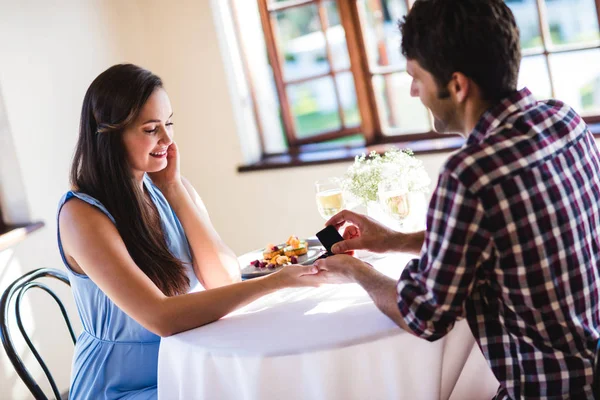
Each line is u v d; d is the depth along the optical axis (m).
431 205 1.23
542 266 1.20
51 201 3.22
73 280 1.85
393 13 3.52
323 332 1.44
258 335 1.49
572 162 1.26
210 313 1.61
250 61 3.87
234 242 3.95
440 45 1.23
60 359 3.15
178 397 1.61
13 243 2.94
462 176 1.18
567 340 1.24
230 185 3.87
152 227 1.83
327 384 1.39
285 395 1.42
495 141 1.21
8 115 3.05
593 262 1.27
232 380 1.46
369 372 1.41
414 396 1.42
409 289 1.29
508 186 1.18
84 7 3.48
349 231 1.78
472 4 1.21
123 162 1.79
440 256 1.22
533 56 3.26
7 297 1.94
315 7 3.66
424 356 1.41
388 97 3.64
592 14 3.25
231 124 3.79
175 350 1.56
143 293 1.63
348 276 1.51
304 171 3.63
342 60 3.69
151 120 1.78
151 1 3.77
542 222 1.19
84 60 3.46
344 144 3.77
